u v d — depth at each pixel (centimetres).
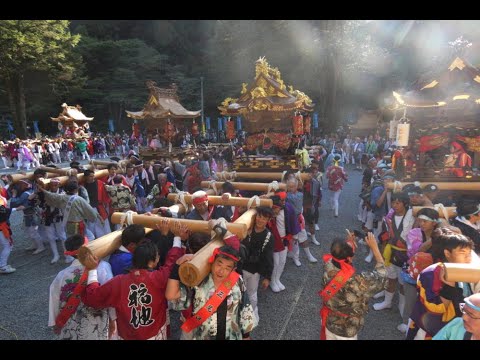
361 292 290
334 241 302
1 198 629
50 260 692
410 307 381
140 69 4791
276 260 531
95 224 705
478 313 195
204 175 946
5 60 3084
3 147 2109
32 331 448
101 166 1055
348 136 2294
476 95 600
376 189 641
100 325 296
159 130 1496
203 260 251
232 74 4291
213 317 259
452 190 630
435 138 662
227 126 948
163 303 281
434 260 301
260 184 617
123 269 329
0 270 624
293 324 452
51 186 646
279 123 915
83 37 4741
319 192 777
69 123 2658
